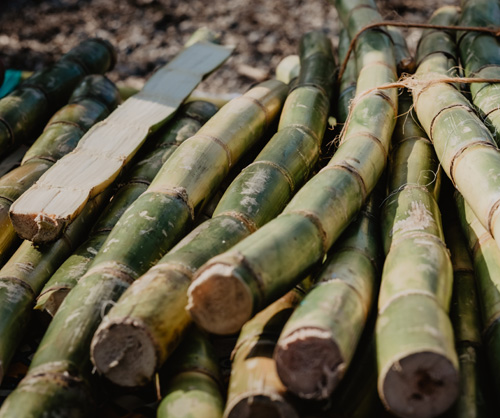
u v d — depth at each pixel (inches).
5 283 32.4
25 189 35.9
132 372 28.2
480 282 31.7
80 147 35.9
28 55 85.4
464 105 34.5
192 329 29.9
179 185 32.9
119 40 89.7
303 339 26.7
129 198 35.9
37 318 32.8
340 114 39.6
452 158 32.8
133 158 38.8
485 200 30.8
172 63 43.1
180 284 28.9
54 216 32.4
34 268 33.2
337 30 90.0
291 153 34.5
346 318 27.4
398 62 41.1
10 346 31.0
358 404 28.6
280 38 89.3
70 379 28.4
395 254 30.2
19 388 28.3
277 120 39.4
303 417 28.0
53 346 29.0
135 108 38.9
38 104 42.3
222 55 44.4
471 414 28.4
